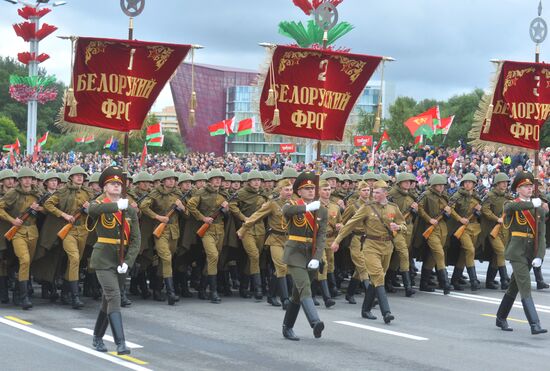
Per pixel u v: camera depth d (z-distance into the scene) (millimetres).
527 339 13258
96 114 14406
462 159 31844
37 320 14508
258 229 17797
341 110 15688
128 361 11141
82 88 14375
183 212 17453
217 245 17594
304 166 33625
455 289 19781
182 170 34969
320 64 15414
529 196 13820
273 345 12398
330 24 15453
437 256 18828
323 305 16812
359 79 15664
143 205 17062
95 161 47750
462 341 13000
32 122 58344
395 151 36719
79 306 16062
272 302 16766
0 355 11422
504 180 19750
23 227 16172
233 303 17078
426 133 35312
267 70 15305
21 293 15875
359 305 16891
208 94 72188
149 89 14625
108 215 11523
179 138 89250
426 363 11289
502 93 16719
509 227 13922
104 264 11492
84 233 16422
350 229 14898
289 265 12625
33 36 57406
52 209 16109
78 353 11602
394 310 16188
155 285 17531
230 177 18062
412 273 20859
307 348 12195
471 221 19656
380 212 14727
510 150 17734
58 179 16594
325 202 17359
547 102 16672
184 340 12734
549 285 20031
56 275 16812
